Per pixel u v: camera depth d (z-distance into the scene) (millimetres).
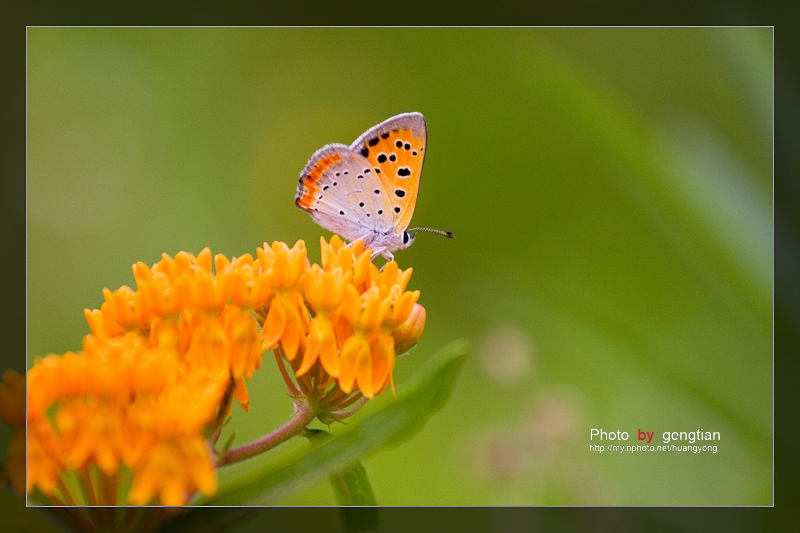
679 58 358
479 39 403
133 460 319
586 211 367
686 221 321
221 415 329
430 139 403
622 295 335
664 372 330
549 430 337
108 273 410
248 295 331
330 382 332
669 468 331
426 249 398
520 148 391
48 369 319
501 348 340
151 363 321
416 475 366
